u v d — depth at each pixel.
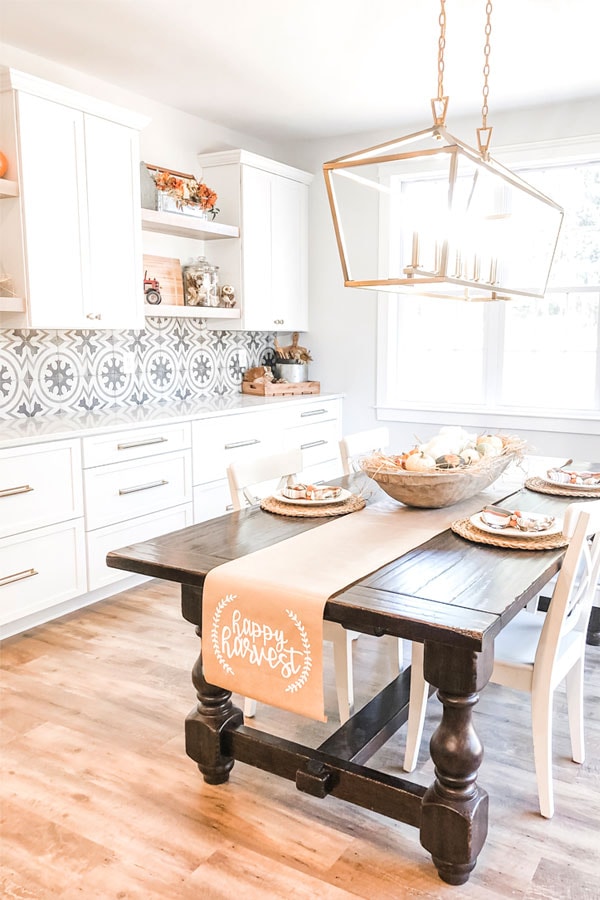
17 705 2.58
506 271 4.64
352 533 2.16
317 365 5.32
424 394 5.04
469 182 2.40
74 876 1.77
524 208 2.67
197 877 1.77
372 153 2.04
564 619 1.86
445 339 4.91
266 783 2.16
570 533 1.93
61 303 3.36
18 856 1.84
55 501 3.18
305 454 4.83
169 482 3.77
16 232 3.17
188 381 4.65
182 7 2.97
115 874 1.78
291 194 4.93
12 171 3.14
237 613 1.80
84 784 2.14
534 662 1.95
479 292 4.04
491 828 1.94
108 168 3.54
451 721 1.70
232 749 2.09
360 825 1.97
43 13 3.04
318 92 4.05
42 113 3.19
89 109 3.39
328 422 5.08
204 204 4.20
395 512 2.41
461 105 4.28
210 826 1.96
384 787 1.80
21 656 2.97
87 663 2.91
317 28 3.18
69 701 2.62
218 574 1.83
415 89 3.98
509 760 2.25
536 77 3.79
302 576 1.79
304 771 1.88
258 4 2.94
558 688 2.69
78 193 3.40
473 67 3.65
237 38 3.29
